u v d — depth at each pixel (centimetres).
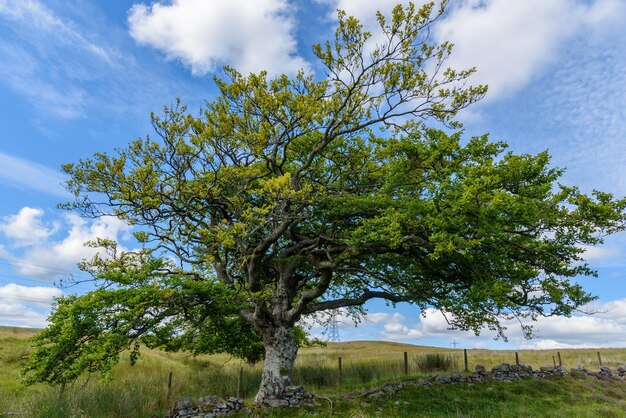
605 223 1329
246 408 1465
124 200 1655
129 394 1493
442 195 1413
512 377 2061
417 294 1700
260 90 1630
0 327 3994
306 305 1683
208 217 1920
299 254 1819
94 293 1283
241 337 2047
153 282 1388
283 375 1595
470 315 1627
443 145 1489
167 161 1727
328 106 1680
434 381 1853
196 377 2059
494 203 1148
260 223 1543
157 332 1572
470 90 1667
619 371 2534
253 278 1667
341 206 1739
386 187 1658
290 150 2002
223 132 1689
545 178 1420
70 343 1215
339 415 1385
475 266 1420
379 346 6669
